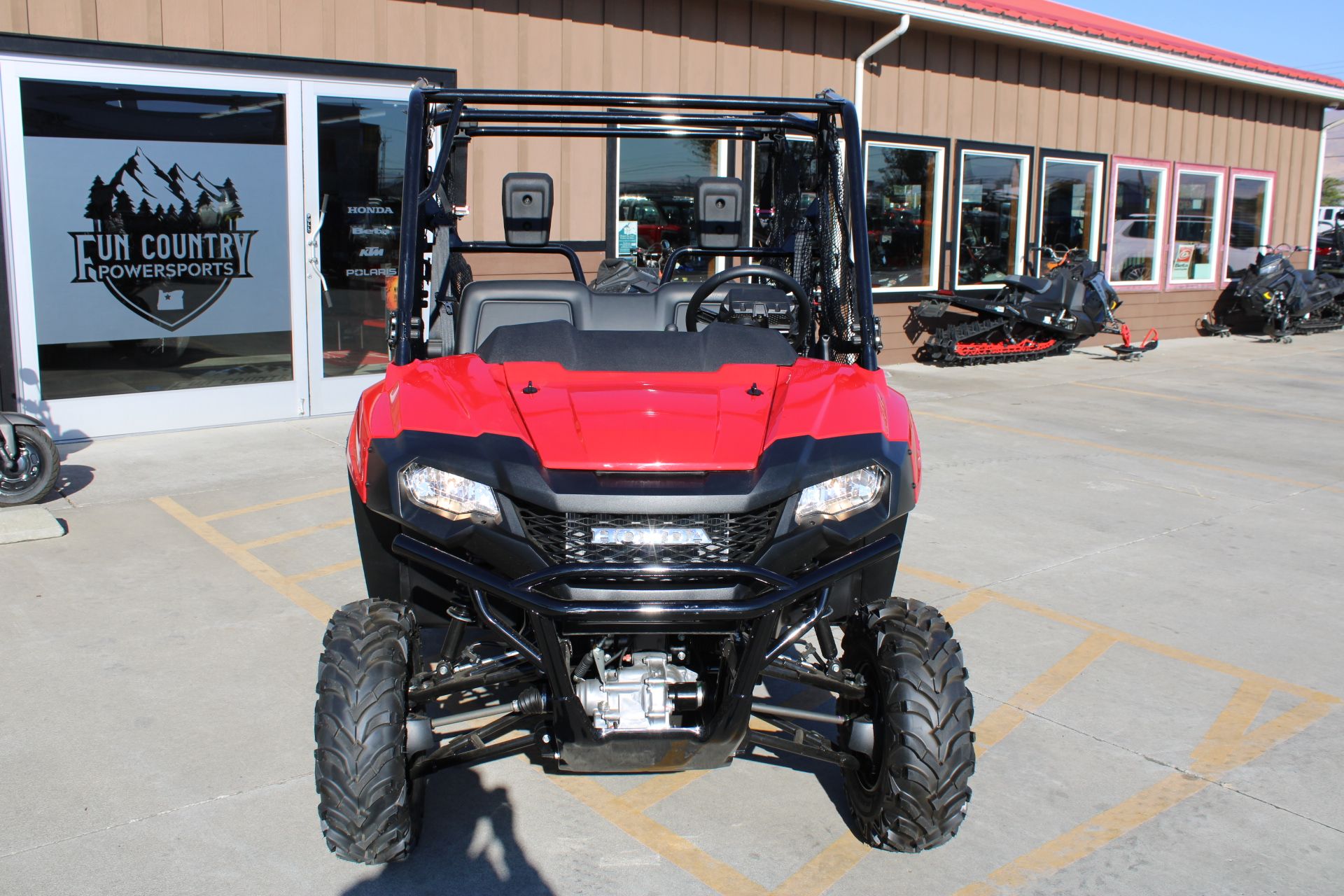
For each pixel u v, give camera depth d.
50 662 4.21
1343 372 12.91
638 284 4.99
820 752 3.15
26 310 7.16
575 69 9.30
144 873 2.95
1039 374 12.28
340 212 8.30
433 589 3.13
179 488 6.50
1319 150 18.41
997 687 4.24
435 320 3.84
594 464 2.83
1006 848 3.18
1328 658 4.55
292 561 5.37
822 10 10.92
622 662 2.91
